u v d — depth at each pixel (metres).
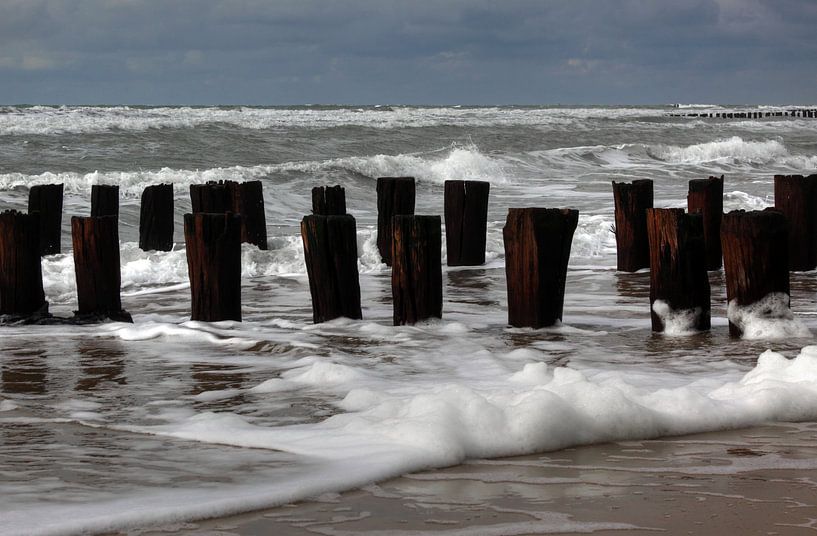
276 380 7.10
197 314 9.68
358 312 9.73
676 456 5.21
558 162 36.59
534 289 9.22
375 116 68.19
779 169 36.12
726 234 8.74
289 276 14.00
